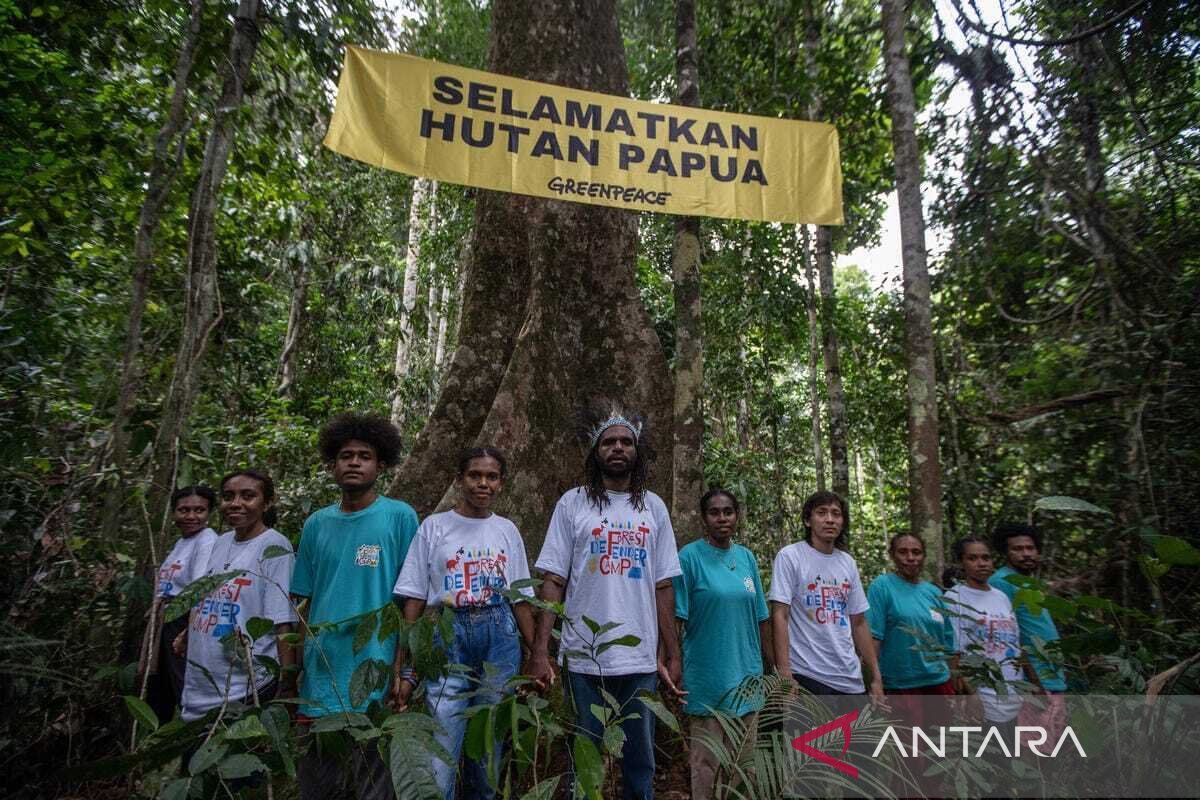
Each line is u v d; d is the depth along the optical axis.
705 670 3.38
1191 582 4.39
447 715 2.88
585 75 6.64
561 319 5.92
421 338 12.32
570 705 2.90
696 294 5.59
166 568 3.76
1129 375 5.23
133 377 4.11
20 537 3.99
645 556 3.25
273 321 11.65
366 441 3.11
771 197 5.56
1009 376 6.61
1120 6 5.68
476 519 3.23
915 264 5.20
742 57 8.08
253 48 4.73
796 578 3.63
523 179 5.15
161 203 4.39
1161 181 6.02
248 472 3.42
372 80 4.96
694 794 3.27
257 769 1.79
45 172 5.48
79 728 3.75
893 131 5.48
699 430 5.37
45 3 5.71
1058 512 5.65
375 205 11.57
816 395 9.97
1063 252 6.40
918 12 6.65
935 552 4.68
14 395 4.48
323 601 2.94
